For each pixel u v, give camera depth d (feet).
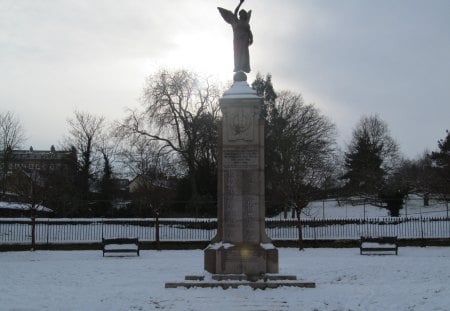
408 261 74.43
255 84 190.90
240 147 52.65
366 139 226.58
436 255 85.40
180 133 162.50
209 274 50.11
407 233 109.19
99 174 203.62
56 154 224.94
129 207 153.38
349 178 222.89
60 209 146.00
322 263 71.46
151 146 159.53
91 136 201.16
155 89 157.38
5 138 198.29
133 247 98.68
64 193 150.82
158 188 128.16
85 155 192.85
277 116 189.47
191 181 158.71
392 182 190.60
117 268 67.36
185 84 159.74
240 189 52.11
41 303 40.70
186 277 49.60
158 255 88.07
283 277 49.11
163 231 111.04
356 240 100.78
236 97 53.01
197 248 100.63
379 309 37.99
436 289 47.11
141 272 62.75
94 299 42.34
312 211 173.68
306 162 169.37
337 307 38.58
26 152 276.82
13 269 66.80
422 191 163.73
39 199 116.78
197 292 44.88
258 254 50.60
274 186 158.20
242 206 51.88
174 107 158.10
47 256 86.17
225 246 50.88
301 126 189.67
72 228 109.70
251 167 52.37
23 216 138.31
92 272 63.00
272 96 190.60
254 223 51.67
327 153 195.72
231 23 57.21
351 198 206.80
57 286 50.93
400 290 46.32
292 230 111.04
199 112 160.97
